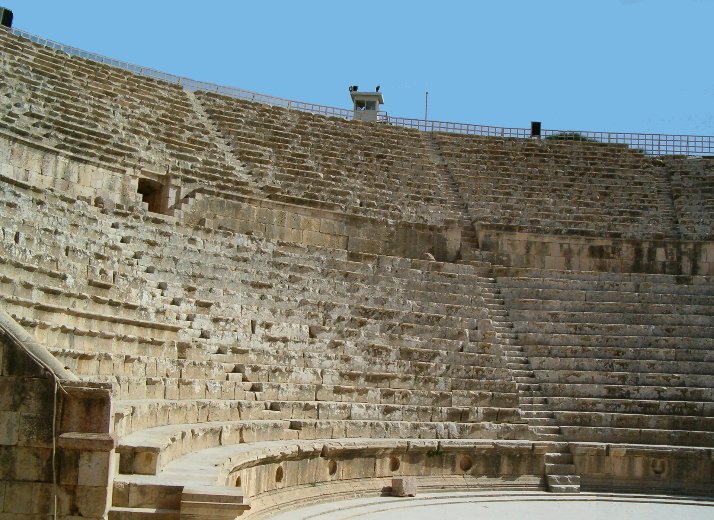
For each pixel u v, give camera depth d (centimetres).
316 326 2892
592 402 2994
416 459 2533
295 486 2092
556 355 3244
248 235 3316
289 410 2441
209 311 2641
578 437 2870
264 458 1892
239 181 3725
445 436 2720
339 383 2706
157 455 1446
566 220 4272
